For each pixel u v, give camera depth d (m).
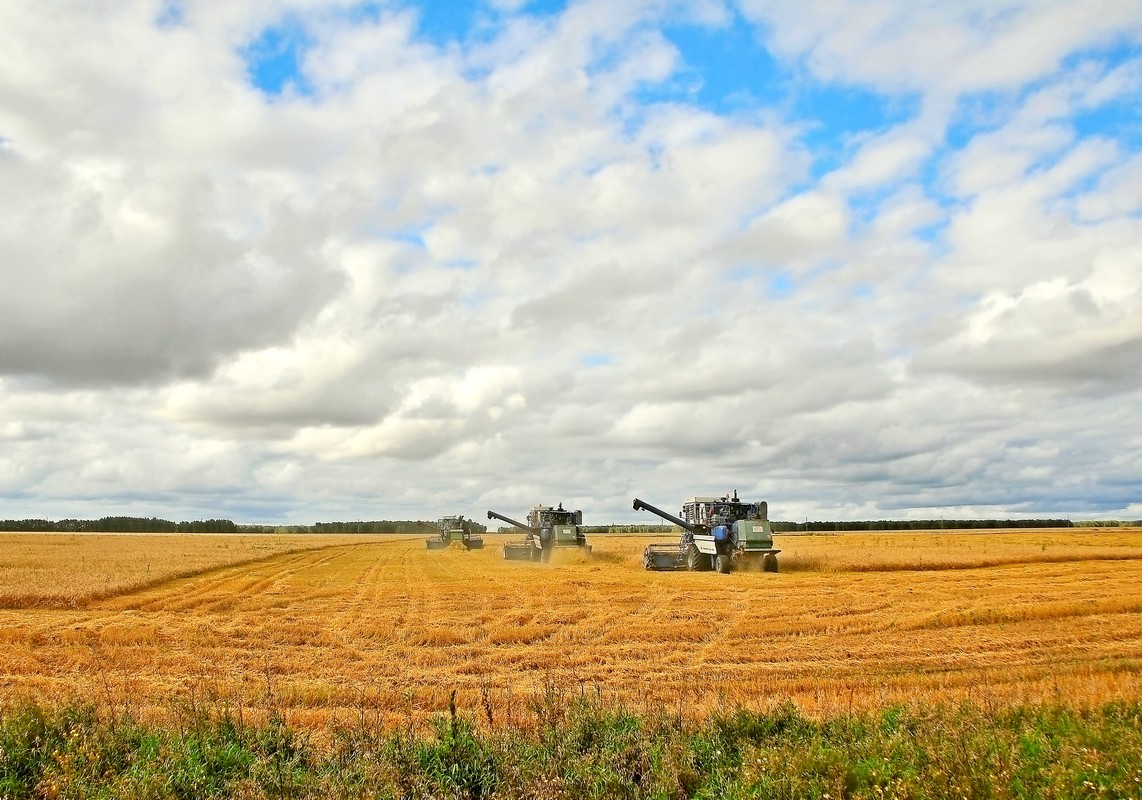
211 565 48.75
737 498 44.59
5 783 7.87
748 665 16.70
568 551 54.66
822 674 15.79
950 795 7.47
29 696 11.69
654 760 8.45
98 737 9.18
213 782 8.12
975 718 9.73
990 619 22.05
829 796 7.46
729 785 7.92
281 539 126.44
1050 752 8.45
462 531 82.25
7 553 63.09
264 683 14.91
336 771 8.38
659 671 16.22
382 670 16.42
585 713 9.81
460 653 18.11
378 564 54.03
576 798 7.77
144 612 26.23
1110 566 43.75
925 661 16.92
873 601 26.02
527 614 23.67
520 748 8.79
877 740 8.85
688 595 28.66
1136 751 8.21
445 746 8.67
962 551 58.06
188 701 12.59
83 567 45.81
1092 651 17.83
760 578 36.81
